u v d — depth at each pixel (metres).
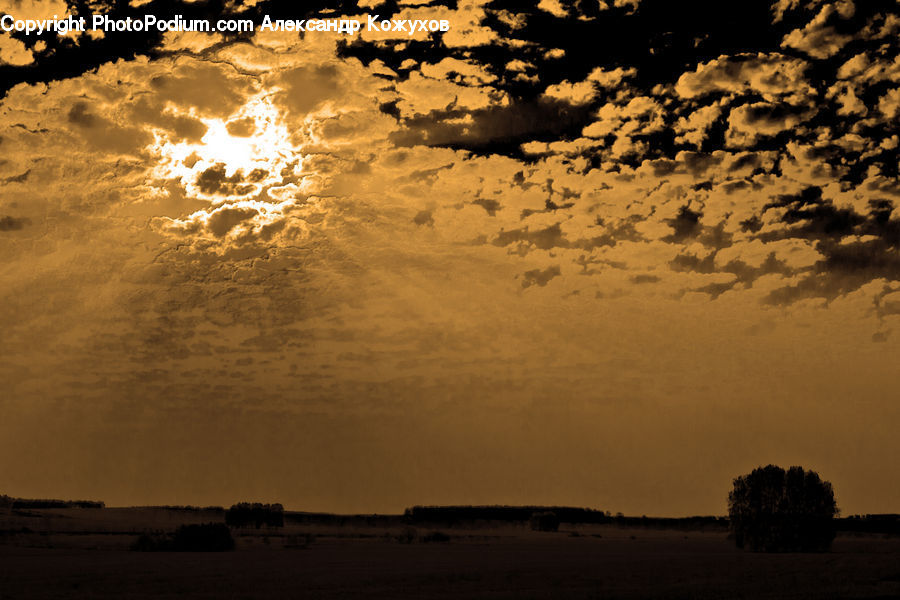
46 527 157.38
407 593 52.81
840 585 59.69
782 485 112.62
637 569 74.25
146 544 100.75
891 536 189.88
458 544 133.88
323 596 50.31
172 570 68.69
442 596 50.62
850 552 111.00
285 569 71.56
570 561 86.44
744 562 85.25
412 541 143.00
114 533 145.50
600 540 161.12
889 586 59.78
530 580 63.00
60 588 53.44
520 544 136.12
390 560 86.19
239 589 54.53
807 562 84.75
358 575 65.75
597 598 49.88
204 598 48.56
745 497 113.94
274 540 133.38
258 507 184.88
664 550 115.56
